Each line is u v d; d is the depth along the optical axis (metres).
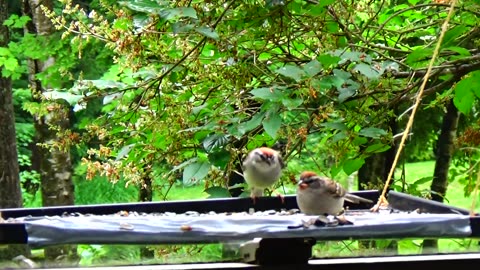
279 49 6.51
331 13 5.95
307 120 6.11
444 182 8.98
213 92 6.10
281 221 3.48
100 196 15.78
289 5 5.83
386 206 5.25
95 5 10.12
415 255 3.67
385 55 6.24
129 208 5.17
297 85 5.35
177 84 6.17
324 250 4.73
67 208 5.05
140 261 4.30
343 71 5.36
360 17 6.91
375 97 6.18
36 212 4.96
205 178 6.24
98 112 12.65
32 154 16.83
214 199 5.35
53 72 8.53
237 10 5.79
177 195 11.71
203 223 3.44
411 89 6.07
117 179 6.34
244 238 3.39
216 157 5.81
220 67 5.92
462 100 5.51
